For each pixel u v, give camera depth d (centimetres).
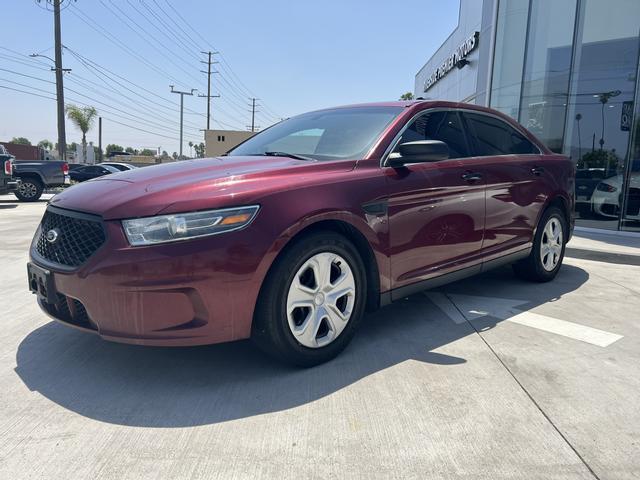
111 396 258
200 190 257
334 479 193
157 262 239
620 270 559
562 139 1039
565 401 253
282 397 256
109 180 301
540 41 1085
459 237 367
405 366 292
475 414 240
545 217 466
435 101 384
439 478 194
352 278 299
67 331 347
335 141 351
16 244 698
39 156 4384
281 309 266
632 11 902
